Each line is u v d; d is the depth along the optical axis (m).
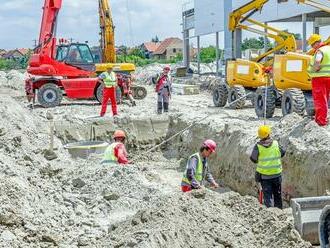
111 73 19.89
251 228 7.61
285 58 16.38
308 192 10.99
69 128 18.69
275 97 17.67
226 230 7.43
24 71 51.62
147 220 7.58
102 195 10.54
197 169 9.31
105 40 26.22
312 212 7.38
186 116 19.31
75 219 9.40
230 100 21.67
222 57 44.28
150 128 19.70
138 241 6.88
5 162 10.84
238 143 14.30
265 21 34.41
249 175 13.19
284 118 13.94
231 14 22.02
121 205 10.09
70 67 23.70
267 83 18.72
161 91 20.48
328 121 12.42
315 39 12.36
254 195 12.89
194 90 31.56
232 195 8.44
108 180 11.08
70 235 8.59
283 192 11.95
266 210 7.91
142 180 11.07
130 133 19.41
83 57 23.91
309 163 11.16
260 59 21.72
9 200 8.98
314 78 12.09
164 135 19.73
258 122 16.47
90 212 9.90
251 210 7.96
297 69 16.06
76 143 15.82
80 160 14.25
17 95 30.31
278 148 9.91
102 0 26.14
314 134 11.78
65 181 11.41
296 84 16.19
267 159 9.84
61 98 23.31
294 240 7.07
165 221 7.31
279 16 32.50
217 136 16.00
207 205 7.94
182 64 55.81
